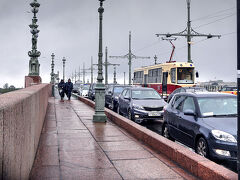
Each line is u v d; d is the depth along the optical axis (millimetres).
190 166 5008
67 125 10391
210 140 5988
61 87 26344
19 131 3057
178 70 25203
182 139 7371
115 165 5375
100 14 11398
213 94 7500
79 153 6254
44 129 9453
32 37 19172
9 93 4137
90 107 18406
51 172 4875
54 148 6703
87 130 9352
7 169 2324
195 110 7023
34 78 19328
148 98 13828
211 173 4336
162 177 4711
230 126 6055
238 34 3350
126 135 8547
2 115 2154
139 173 4914
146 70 32125
